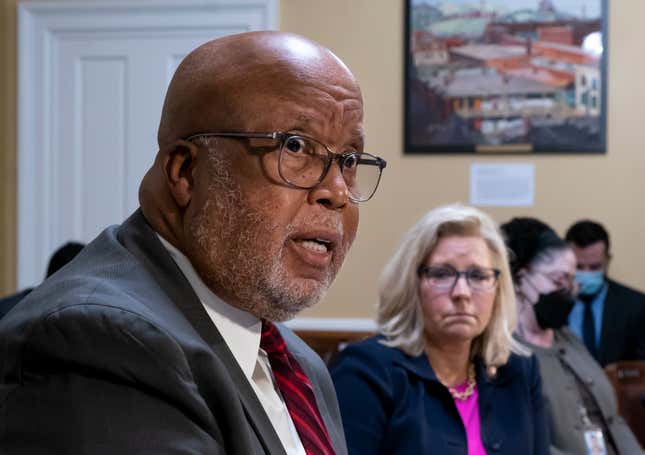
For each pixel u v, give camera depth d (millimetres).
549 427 2344
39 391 714
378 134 3836
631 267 3775
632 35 3791
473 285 1944
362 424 1827
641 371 2926
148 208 949
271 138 881
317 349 3764
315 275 917
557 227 3803
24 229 3865
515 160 3809
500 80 3814
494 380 2035
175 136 925
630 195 3785
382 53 3836
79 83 3902
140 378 721
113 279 836
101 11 3871
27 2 3881
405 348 1951
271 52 908
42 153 3887
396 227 3820
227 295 913
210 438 746
